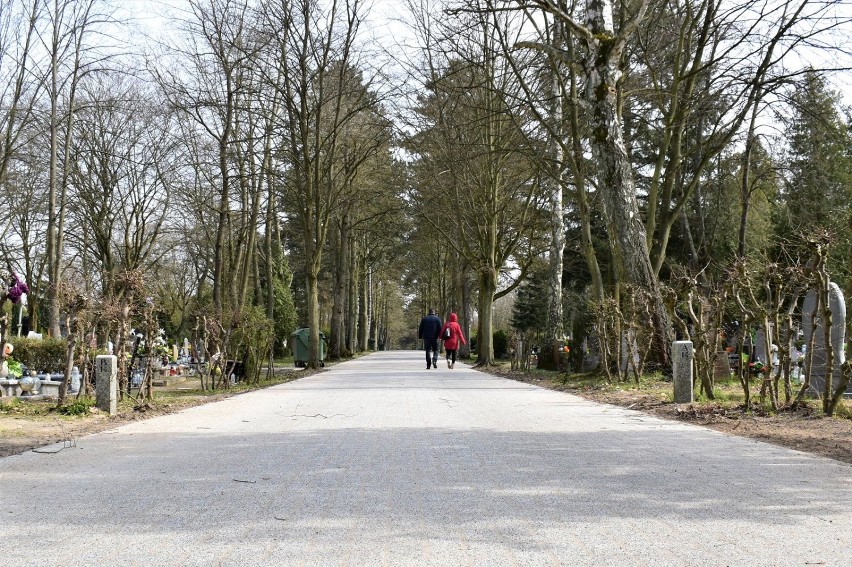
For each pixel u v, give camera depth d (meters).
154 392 17.80
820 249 10.21
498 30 20.25
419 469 6.62
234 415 11.44
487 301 30.55
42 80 28.86
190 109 27.83
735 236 34.44
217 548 4.27
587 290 43.72
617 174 17.55
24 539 4.50
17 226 42.66
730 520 4.81
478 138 28.28
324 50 27.81
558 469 6.58
